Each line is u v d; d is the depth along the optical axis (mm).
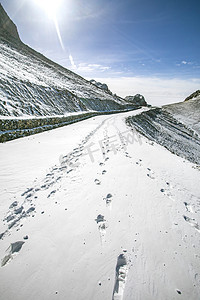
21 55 39125
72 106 24594
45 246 2941
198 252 2922
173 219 3766
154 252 2836
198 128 57688
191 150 32344
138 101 95688
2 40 39344
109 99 51875
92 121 21938
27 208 4012
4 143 9648
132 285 2299
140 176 5746
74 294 2203
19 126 11805
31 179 5484
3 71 16688
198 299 2189
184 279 2424
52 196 4496
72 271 2502
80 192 4672
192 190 5633
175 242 3092
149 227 3418
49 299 2143
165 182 5766
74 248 2895
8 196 4516
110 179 5418
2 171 5992
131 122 27266
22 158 7371
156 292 2223
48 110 17562
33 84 19172
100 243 2988
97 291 2230
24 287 2295
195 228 3572
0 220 3623
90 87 58812
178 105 104812
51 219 3623
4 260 2697
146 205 4164
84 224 3457
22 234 3217
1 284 2336
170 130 42531
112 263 2615
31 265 2604
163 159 8836
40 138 11406
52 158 7488
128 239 3076
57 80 36688
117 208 3973
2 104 12297
